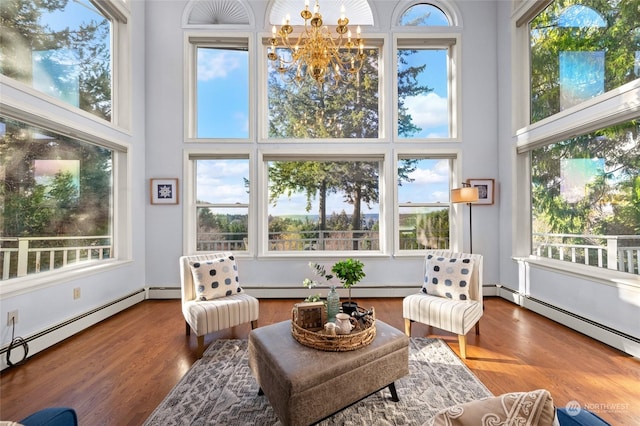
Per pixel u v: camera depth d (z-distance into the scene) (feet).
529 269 11.27
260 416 5.47
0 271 7.44
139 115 12.53
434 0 13.24
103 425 5.25
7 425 2.65
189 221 12.99
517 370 6.96
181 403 5.82
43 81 8.68
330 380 4.82
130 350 8.03
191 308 8.07
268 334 5.97
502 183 12.77
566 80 10.03
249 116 12.96
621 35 8.25
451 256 9.25
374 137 13.42
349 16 13.14
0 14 7.54
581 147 9.46
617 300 8.04
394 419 5.37
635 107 7.45
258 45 13.00
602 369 6.97
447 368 7.03
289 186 13.28
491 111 13.09
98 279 10.21
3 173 7.54
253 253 12.79
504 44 12.62
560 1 10.24
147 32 12.88
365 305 11.84
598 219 8.91
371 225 13.38
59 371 6.99
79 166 9.91
